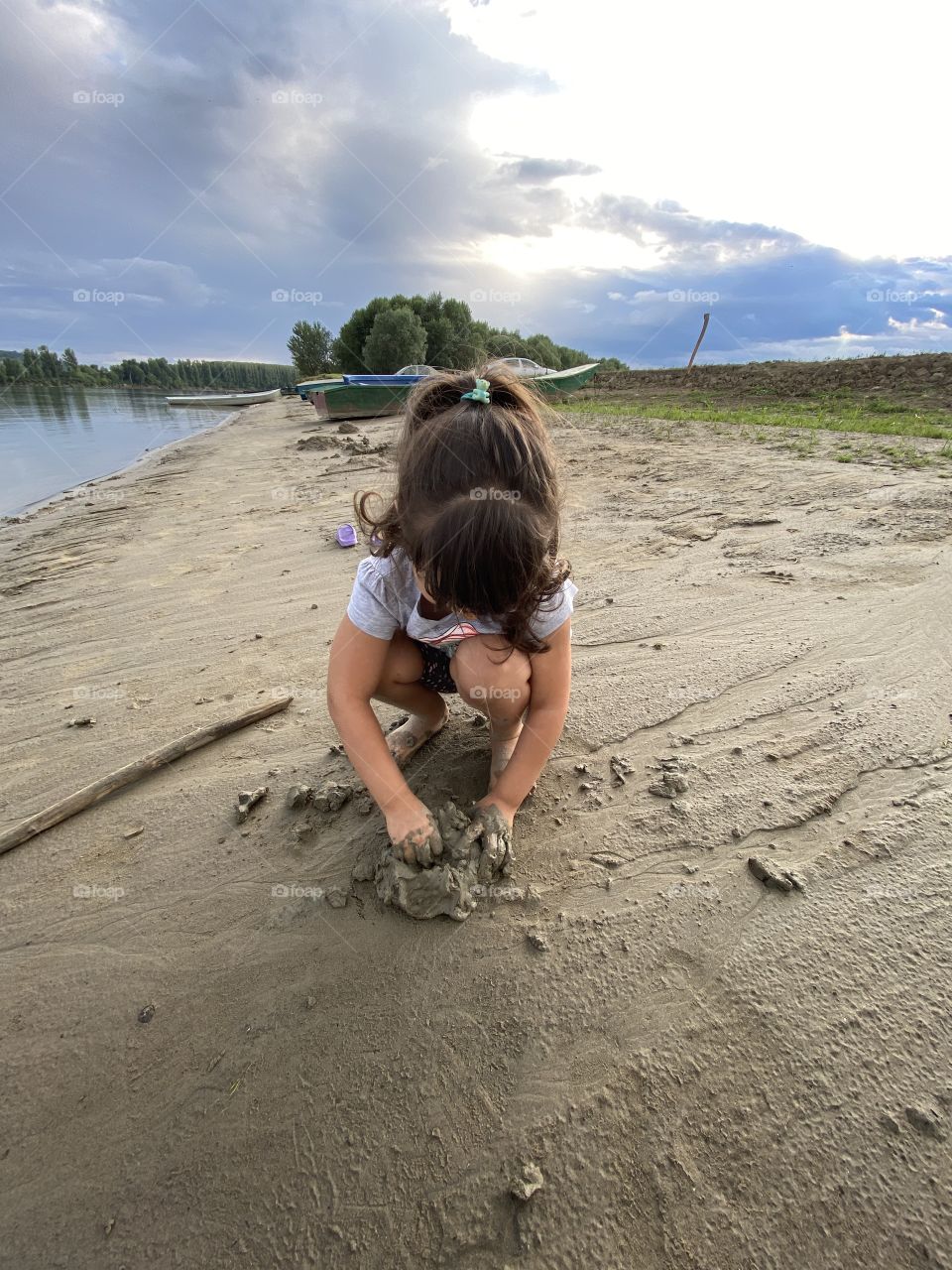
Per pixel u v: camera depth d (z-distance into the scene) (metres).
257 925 1.40
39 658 2.86
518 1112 1.04
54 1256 0.92
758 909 1.36
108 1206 0.97
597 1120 1.02
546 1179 0.96
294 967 1.30
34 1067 1.16
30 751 2.12
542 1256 0.88
